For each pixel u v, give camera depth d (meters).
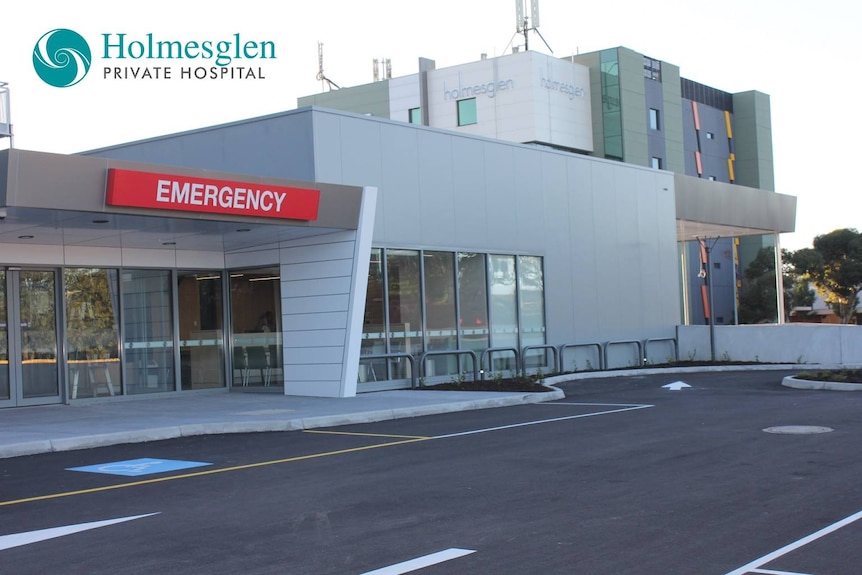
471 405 18.05
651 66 62.84
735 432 13.27
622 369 27.42
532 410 17.47
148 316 20.50
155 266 20.53
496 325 24.27
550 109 58.25
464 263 23.41
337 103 66.25
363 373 20.69
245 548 7.24
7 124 21.19
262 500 9.18
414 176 21.92
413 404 17.55
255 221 17.12
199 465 11.55
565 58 61.94
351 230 19.47
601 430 13.99
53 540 7.66
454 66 60.78
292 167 19.69
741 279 71.50
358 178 20.39
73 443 13.11
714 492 8.91
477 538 7.34
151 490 9.88
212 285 21.77
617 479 9.77
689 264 65.44
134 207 15.12
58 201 14.27
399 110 63.12
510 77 58.31
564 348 26.34
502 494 9.13
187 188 15.74
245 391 21.50
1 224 15.82
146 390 20.30
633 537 7.22
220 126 20.75
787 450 11.40
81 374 19.20
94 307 19.56
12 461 12.12
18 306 18.42
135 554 7.14
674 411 16.47
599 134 60.22
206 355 21.48
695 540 7.08
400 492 9.39
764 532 7.28
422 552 6.95
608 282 28.19
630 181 29.38
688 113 67.56
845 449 11.30
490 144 24.33
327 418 15.59
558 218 26.48
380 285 21.00
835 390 19.72
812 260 61.72
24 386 18.36
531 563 6.54
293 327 20.44
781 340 29.11
